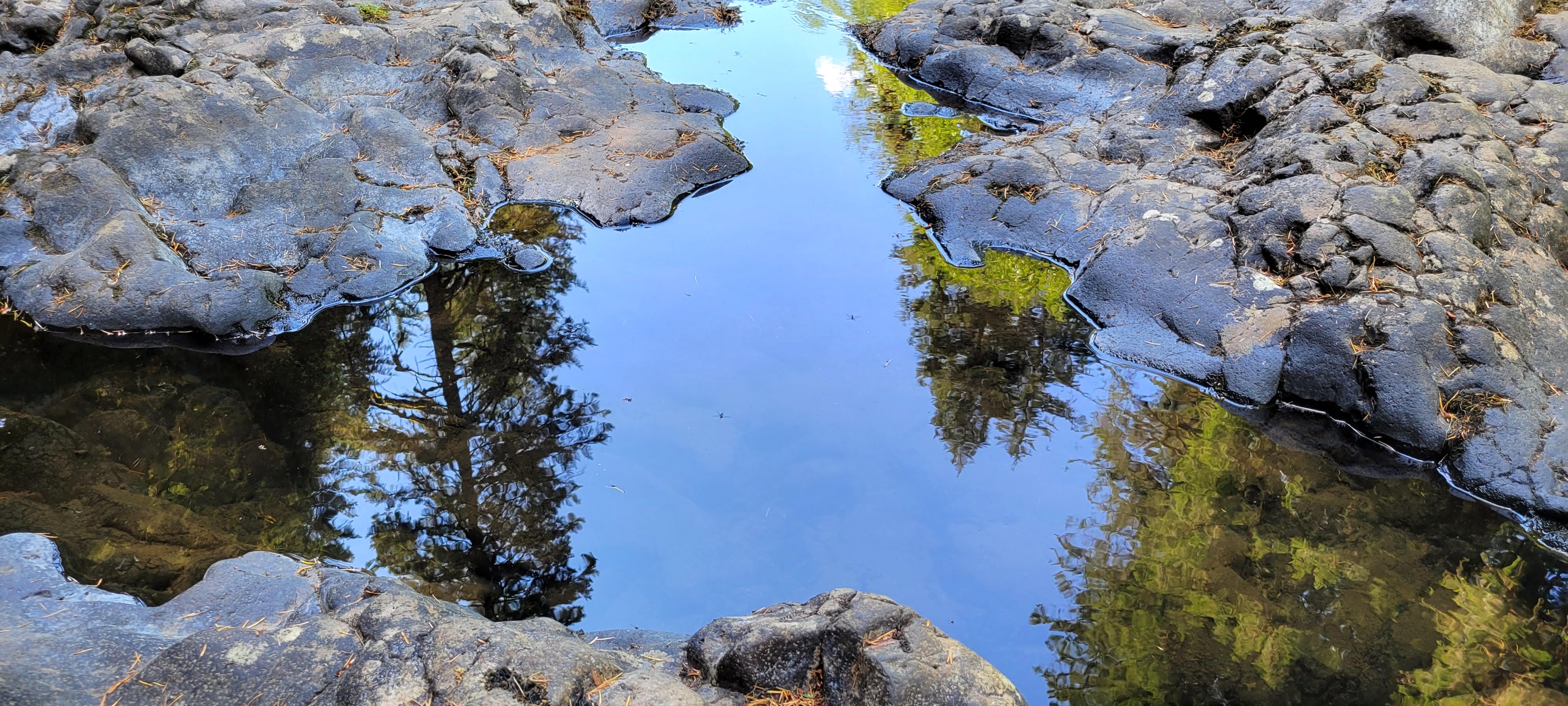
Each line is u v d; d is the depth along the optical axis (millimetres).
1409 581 4969
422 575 4910
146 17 9625
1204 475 5762
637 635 4445
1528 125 7852
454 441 5965
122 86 8523
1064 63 10828
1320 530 5328
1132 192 8195
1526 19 9648
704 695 3504
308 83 9414
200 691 3398
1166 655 4512
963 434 6082
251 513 5297
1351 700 4246
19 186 7645
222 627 3758
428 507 5402
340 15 10438
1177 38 10422
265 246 7652
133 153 7875
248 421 6109
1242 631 4641
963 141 9820
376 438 5977
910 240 8461
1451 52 9273
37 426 5973
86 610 4098
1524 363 6043
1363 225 6703
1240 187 7770
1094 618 4738
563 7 11891
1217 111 8805
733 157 9461
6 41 9172
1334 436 6168
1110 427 6176
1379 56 9070
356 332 7094
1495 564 5094
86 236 7410
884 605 3598
